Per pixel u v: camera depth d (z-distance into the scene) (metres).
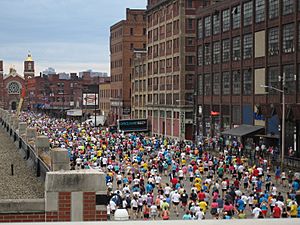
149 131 111.88
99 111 165.25
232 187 34.75
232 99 75.38
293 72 59.72
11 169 19.12
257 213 28.69
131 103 133.25
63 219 10.39
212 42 81.94
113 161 49.00
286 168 52.25
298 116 56.78
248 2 70.25
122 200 31.75
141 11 139.25
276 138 62.38
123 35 138.62
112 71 149.50
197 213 27.62
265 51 65.75
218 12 79.38
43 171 17.05
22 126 28.48
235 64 74.25
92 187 10.46
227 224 4.30
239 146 63.25
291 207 29.31
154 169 43.94
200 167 47.06
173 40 100.62
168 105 102.56
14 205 10.38
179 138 96.06
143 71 121.50
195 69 89.06
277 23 62.91
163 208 30.47
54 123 109.19
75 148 57.22
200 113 87.06
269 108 63.62
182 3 96.38
